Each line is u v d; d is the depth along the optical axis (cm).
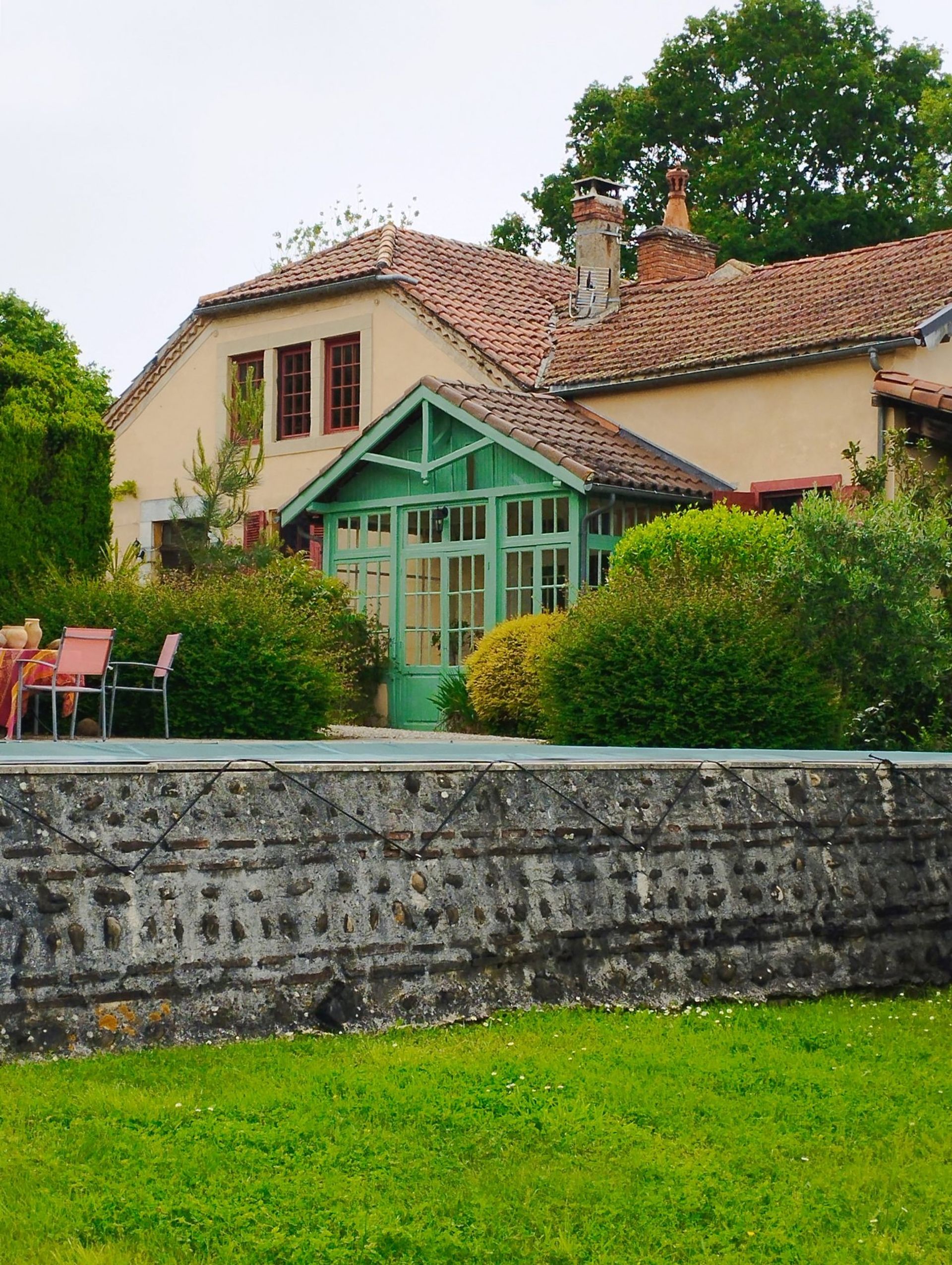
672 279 2433
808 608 1408
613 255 2264
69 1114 592
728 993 880
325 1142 577
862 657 1400
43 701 1470
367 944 767
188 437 2422
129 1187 523
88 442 1717
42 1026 673
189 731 1462
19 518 1644
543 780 845
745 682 1284
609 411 2022
